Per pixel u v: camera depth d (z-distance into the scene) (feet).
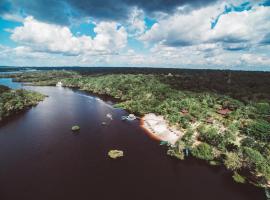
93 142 283.59
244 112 345.51
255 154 207.00
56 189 185.06
